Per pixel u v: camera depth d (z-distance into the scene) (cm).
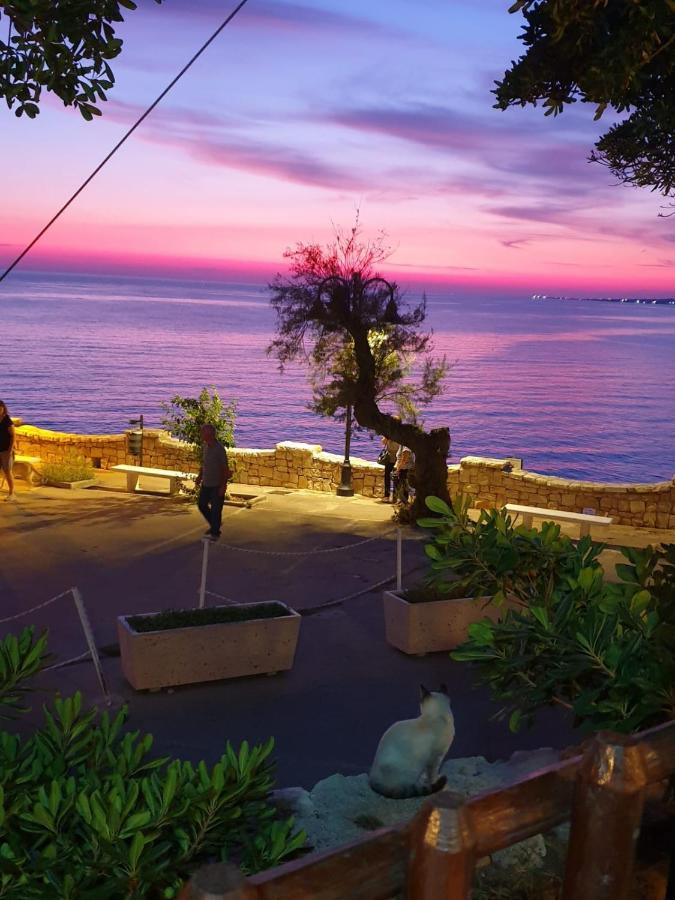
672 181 720
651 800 234
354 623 1155
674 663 299
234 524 1738
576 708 319
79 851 322
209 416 2106
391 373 1739
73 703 429
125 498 1961
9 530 1634
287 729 833
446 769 630
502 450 10881
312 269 1667
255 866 341
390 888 130
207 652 923
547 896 342
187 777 377
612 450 11188
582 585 413
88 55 424
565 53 534
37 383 15012
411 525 1748
